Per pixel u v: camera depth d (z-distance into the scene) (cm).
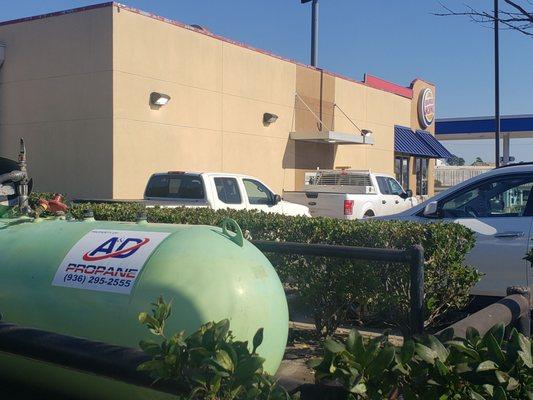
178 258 337
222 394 207
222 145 1980
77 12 1652
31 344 256
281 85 2259
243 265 340
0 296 372
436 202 802
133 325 328
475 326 297
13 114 1780
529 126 4200
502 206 793
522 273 736
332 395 236
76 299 349
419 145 3281
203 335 217
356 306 656
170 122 1773
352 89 2723
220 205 1269
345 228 661
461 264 690
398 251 482
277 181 2259
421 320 473
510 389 207
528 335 395
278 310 345
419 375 215
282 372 520
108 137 1611
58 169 1700
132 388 328
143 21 1680
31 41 1741
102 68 1616
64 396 368
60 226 408
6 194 548
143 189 1688
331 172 1997
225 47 1977
